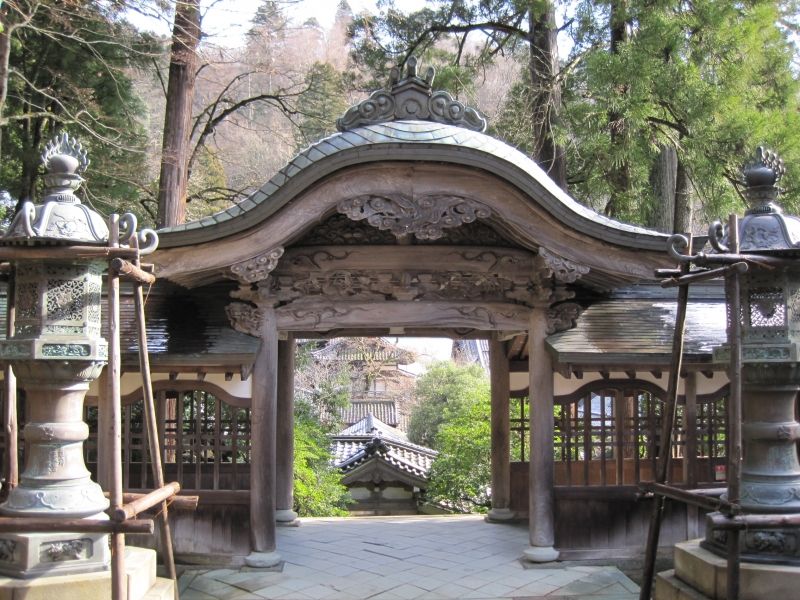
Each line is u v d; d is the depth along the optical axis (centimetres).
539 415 766
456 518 1005
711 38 1273
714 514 493
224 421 781
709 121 1244
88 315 532
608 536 765
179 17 1316
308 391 2019
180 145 1378
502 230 751
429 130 701
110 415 470
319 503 1463
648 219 1400
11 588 480
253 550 734
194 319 784
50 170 555
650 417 785
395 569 740
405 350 2614
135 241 512
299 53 1959
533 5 1352
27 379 524
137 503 488
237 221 697
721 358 568
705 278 541
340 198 698
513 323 782
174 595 564
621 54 1252
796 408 749
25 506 511
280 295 758
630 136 1259
